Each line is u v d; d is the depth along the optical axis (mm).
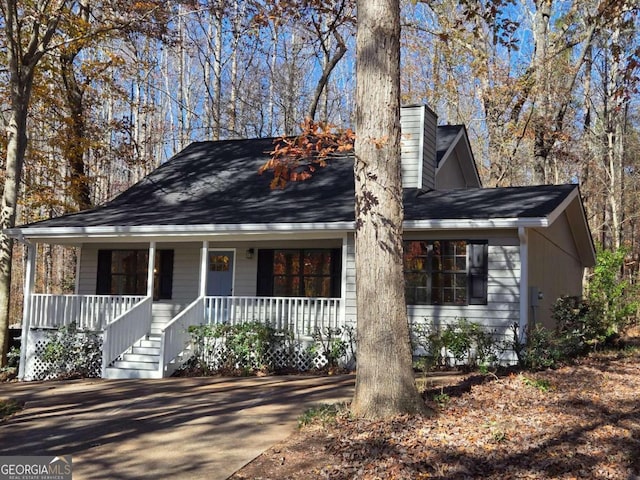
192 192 17547
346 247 14180
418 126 16141
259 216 14531
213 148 20406
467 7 15062
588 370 11070
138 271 17359
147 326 15430
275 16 17516
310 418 8289
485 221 12555
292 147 8430
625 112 31219
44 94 21109
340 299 14195
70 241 16359
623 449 6988
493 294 13148
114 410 10031
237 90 33125
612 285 18109
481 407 8484
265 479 6508
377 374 7918
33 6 17609
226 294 16906
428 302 13625
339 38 21547
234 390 11305
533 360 11516
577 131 30562
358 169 8125
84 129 23219
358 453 6887
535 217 12250
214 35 34656
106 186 37062
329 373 13320
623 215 32656
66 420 9508
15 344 18719
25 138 17391
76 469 7098
